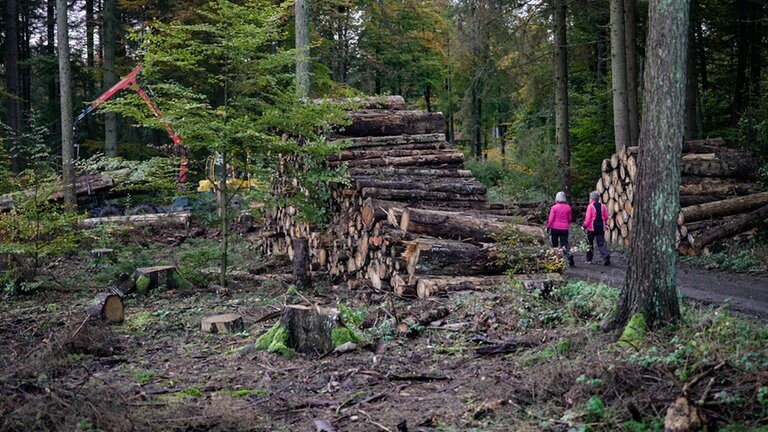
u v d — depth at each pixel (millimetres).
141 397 5777
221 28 11891
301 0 18516
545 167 23875
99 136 34375
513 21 23062
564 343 6562
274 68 12680
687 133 22250
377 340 7758
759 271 12383
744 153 17094
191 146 12008
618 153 17594
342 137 13930
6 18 30828
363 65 29328
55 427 4797
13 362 6277
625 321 6680
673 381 5102
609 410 4914
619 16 19594
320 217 14078
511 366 6457
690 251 14742
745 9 24094
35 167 13000
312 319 7441
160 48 11844
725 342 5957
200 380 6461
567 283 9766
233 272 14289
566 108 23359
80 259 15359
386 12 26422
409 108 15086
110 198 23641
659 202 6535
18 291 11641
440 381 6242
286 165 13648
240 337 8336
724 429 4402
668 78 6516
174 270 11938
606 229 18297
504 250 10312
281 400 5836
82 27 34406
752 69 25672
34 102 41750
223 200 12352
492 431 4898
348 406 5633
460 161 13812
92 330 7777
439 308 8656
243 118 11680
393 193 12055
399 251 10555
